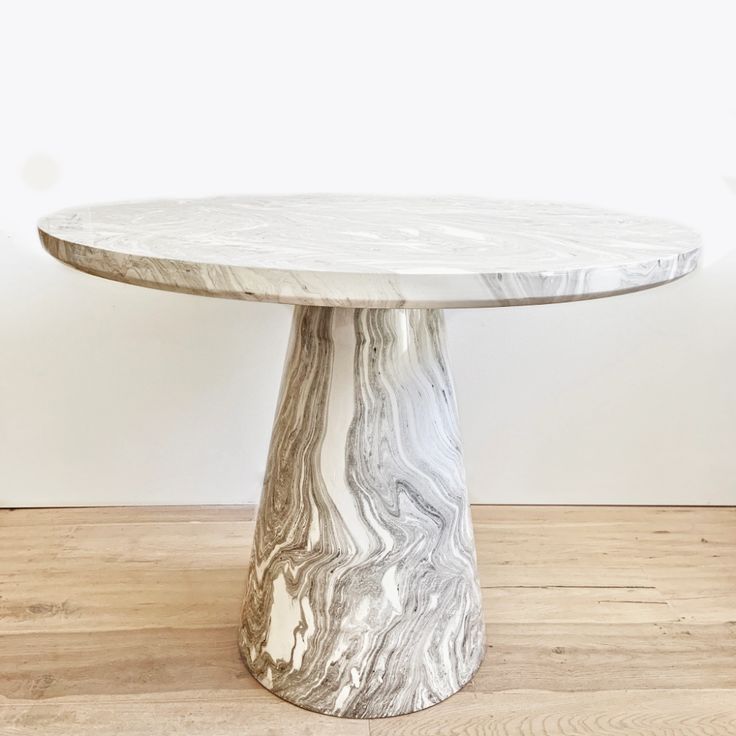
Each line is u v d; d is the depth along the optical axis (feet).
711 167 4.26
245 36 4.03
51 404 4.52
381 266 1.91
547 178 4.29
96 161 4.14
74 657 3.30
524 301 1.91
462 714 3.03
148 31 3.99
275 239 2.36
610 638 3.51
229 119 4.15
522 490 4.84
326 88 4.13
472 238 2.46
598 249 2.27
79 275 4.29
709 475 4.82
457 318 4.49
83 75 4.01
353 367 2.73
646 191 4.31
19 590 3.78
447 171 4.27
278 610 3.01
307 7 4.00
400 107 4.17
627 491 4.85
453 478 2.95
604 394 4.66
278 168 4.24
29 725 2.91
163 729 2.91
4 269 4.25
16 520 4.53
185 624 3.56
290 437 2.89
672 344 4.56
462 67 4.12
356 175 4.27
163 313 4.39
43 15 3.92
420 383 2.81
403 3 4.02
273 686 3.09
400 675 2.96
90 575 3.94
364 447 2.76
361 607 2.87
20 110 4.02
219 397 4.57
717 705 3.11
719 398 4.67
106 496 4.72
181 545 4.27
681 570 4.11
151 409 4.58
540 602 3.79
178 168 4.20
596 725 2.98
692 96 4.16
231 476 4.74
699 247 2.38
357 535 2.80
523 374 4.61
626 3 4.03
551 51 4.10
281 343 4.46
